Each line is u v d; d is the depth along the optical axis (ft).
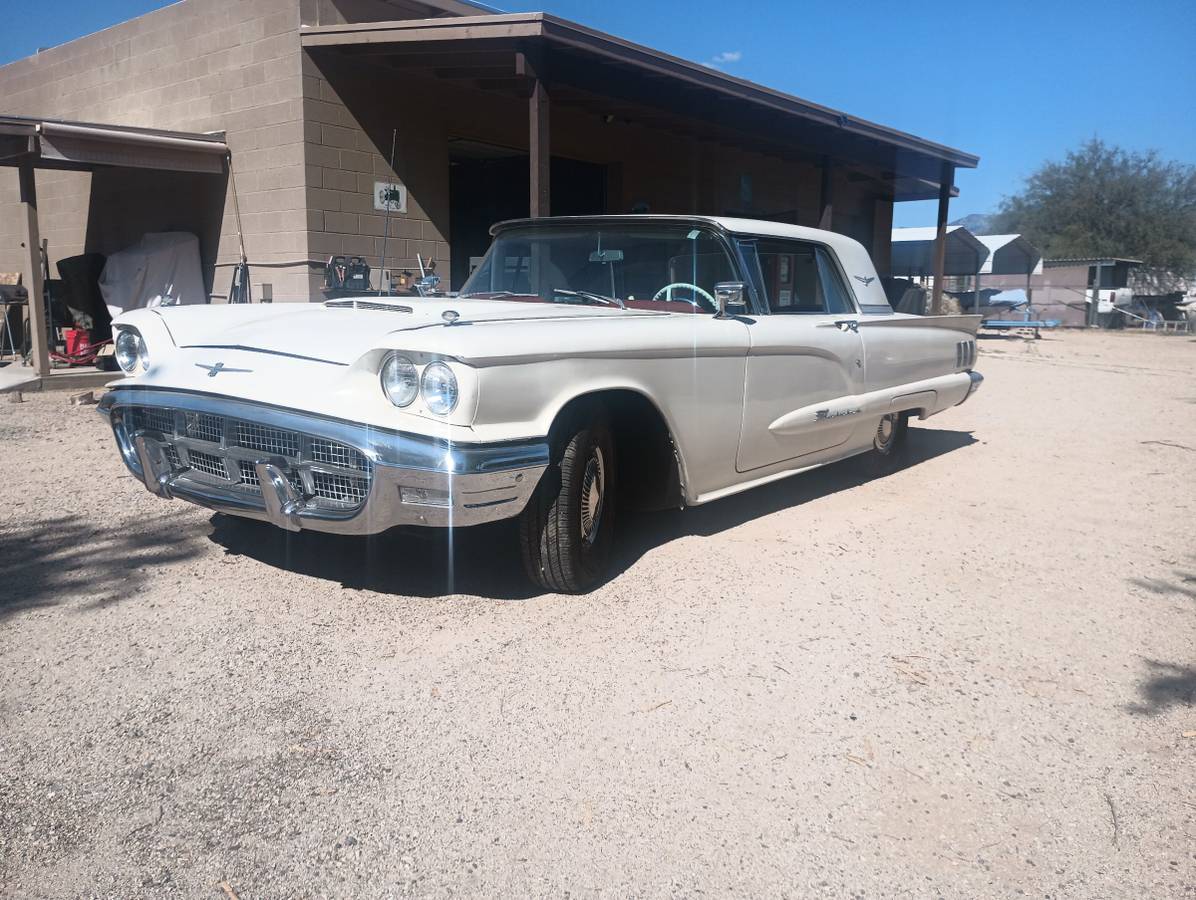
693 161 47.83
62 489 17.89
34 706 9.56
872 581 13.80
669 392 13.25
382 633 11.43
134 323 13.78
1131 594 13.61
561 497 11.94
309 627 11.57
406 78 34.17
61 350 39.58
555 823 7.91
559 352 11.41
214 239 35.24
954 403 22.25
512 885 7.17
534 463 10.94
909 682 10.61
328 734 9.15
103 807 7.97
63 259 39.91
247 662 10.59
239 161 33.63
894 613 12.60
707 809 8.16
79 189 41.91
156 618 11.76
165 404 12.05
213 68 33.99
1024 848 7.81
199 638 11.19
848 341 17.24
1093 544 16.03
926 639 11.80
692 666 10.78
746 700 10.05
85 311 39.19
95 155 30.68
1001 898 7.21
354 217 33.19
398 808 8.05
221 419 11.85
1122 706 10.22
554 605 12.44
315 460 11.15
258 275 33.68
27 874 7.16
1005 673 10.93
